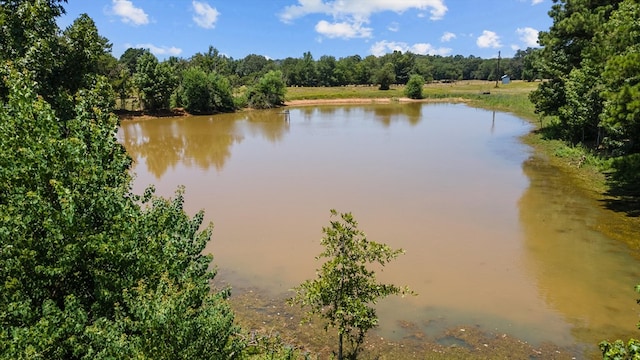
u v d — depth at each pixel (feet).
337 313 28.22
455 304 43.57
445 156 114.32
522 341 37.55
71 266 22.49
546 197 75.46
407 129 171.83
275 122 204.74
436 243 58.23
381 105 304.71
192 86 234.38
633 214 65.05
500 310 42.45
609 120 52.85
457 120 199.31
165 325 19.80
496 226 63.52
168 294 21.34
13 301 21.20
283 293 46.09
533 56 140.46
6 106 25.03
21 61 36.06
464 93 352.69
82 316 21.53
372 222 66.28
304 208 73.36
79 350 21.06
